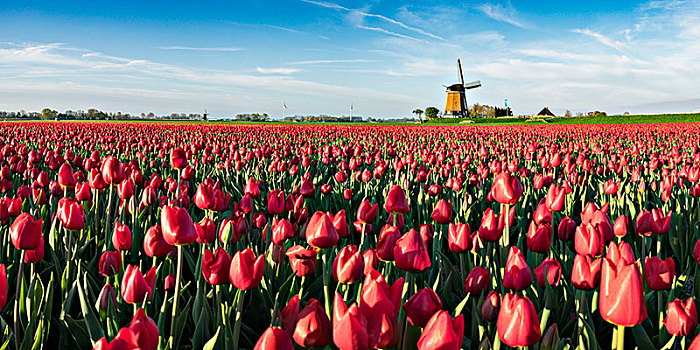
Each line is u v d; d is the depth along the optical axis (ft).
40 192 16.21
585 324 8.29
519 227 18.28
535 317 6.00
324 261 9.15
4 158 31.60
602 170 30.60
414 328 7.22
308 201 21.79
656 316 10.73
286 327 6.81
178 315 9.50
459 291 12.04
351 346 5.02
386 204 12.45
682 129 116.37
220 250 7.85
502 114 418.92
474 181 24.81
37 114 365.20
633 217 19.24
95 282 11.19
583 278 7.98
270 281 10.79
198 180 28.96
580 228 9.33
